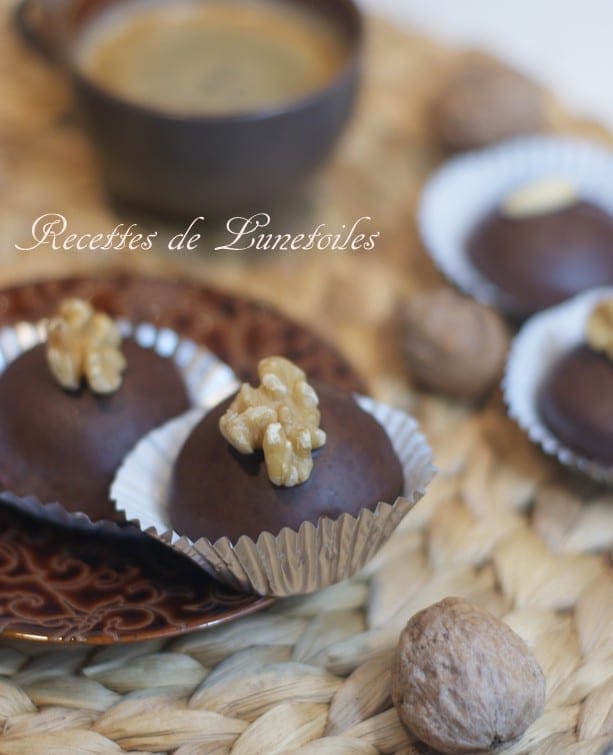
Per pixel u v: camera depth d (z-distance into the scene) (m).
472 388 0.48
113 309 0.48
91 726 0.40
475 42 0.64
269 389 0.41
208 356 0.47
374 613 0.43
